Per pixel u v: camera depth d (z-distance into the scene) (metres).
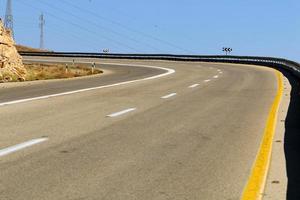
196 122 12.45
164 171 7.30
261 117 13.42
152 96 19.56
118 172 7.21
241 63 68.62
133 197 5.99
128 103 16.86
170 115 13.79
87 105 16.11
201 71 45.03
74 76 37.28
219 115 13.86
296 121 12.53
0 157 8.09
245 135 10.50
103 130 11.02
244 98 18.97
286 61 47.78
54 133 10.52
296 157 8.25
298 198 5.93
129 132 10.80
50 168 7.40
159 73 40.91
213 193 6.17
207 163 7.84
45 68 45.56
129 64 64.81
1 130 10.84
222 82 29.05
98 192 6.18
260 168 7.43
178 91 22.17
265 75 37.91
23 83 27.48
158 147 9.14
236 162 7.89
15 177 6.85
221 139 10.03
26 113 13.87
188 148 9.07
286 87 24.92
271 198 5.95
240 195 6.07
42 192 6.15
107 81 29.50
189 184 6.59
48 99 18.00
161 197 6.00
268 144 9.34
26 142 9.41
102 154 8.45
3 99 17.92
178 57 81.00
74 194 6.08
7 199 5.84
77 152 8.59
